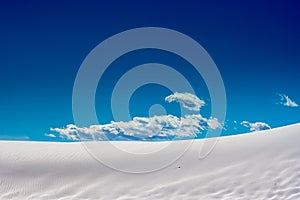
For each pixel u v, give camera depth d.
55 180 17.98
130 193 15.41
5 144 24.92
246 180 14.51
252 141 18.62
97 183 17.09
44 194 16.55
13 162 20.47
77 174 18.42
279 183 13.59
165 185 15.61
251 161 16.23
